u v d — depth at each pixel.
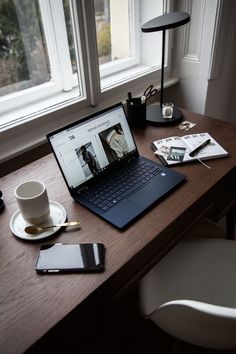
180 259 1.07
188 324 0.69
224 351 1.23
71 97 1.42
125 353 1.24
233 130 1.26
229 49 1.73
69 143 0.92
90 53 1.30
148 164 1.06
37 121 1.26
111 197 0.92
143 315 0.92
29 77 1.33
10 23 1.17
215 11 1.51
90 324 0.81
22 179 1.03
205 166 1.06
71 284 0.69
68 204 0.92
